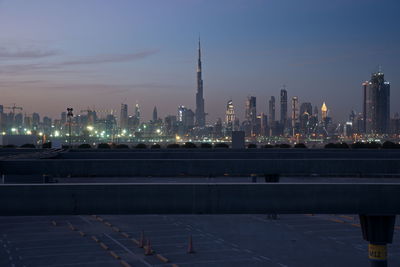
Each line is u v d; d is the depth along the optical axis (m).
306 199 14.23
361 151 45.28
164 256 28.91
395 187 14.23
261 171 29.53
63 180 49.41
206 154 38.59
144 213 14.11
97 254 29.33
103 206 14.03
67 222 40.34
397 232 35.25
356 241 33.12
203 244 32.22
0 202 13.78
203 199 14.13
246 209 14.20
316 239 33.69
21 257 28.53
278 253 29.75
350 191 14.23
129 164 29.34
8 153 52.81
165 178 53.25
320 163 29.77
